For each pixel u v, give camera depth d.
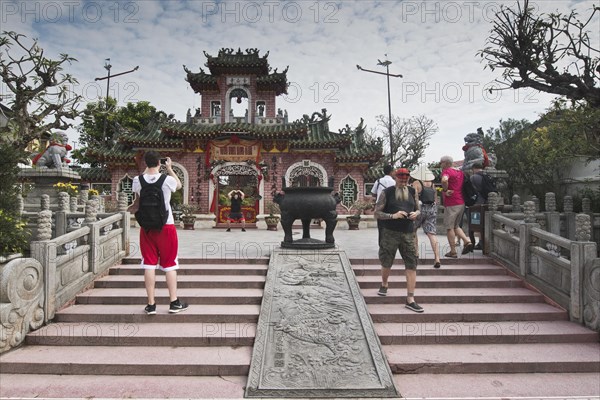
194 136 16.31
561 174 16.45
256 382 3.81
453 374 4.14
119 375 4.10
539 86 8.03
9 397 3.64
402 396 3.69
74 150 24.75
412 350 4.46
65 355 4.30
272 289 5.51
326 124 18.02
